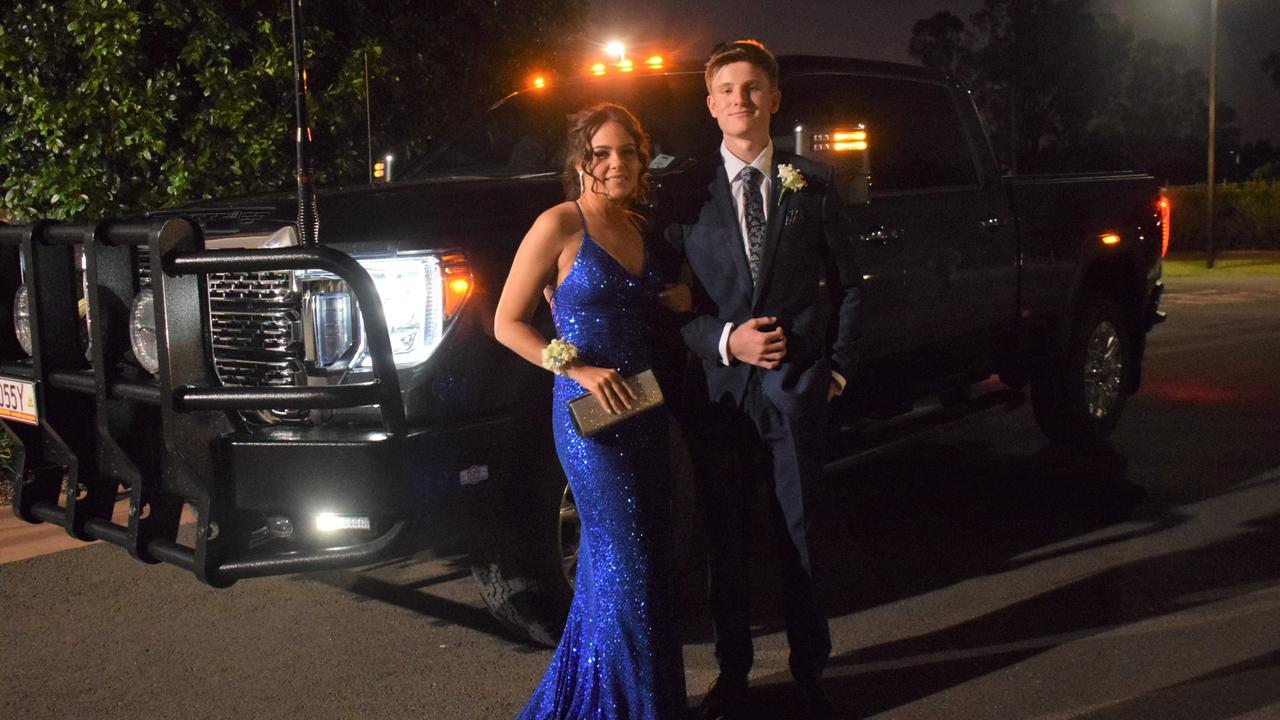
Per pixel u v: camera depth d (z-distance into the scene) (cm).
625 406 323
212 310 404
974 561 529
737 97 360
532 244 329
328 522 373
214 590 507
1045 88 4791
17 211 752
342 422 380
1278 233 2980
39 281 423
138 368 416
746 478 381
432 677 420
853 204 485
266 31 762
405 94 855
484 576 424
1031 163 4841
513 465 402
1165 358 1082
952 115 612
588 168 331
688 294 368
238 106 745
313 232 380
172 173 743
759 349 354
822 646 377
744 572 383
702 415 377
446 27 895
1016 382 661
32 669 427
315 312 376
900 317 541
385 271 379
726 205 366
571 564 437
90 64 743
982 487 647
